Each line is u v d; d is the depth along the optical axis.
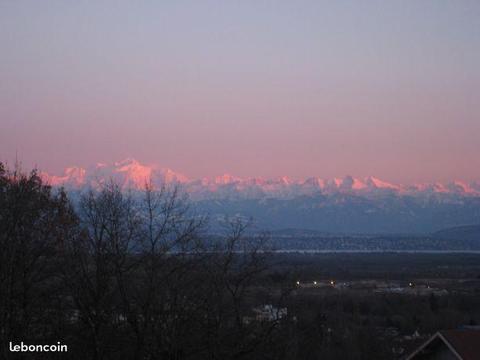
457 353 45.03
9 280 38.75
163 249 39.38
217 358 39.75
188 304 39.72
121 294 37.62
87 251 39.47
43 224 41.62
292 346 48.47
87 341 38.44
